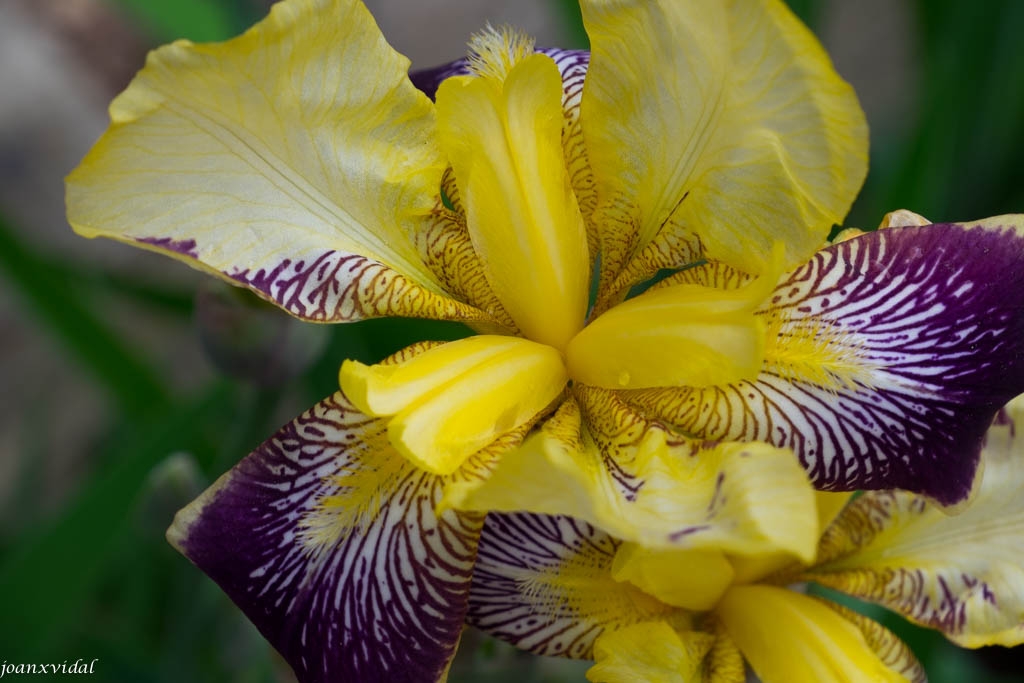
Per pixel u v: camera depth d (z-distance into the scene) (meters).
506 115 0.29
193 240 0.28
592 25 0.29
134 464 0.41
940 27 0.52
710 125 0.29
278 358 0.35
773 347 0.29
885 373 0.29
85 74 0.76
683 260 0.30
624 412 0.29
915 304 0.29
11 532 0.49
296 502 0.29
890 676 0.30
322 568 0.29
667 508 0.28
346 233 0.30
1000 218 0.29
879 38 0.69
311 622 0.29
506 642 0.31
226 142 0.28
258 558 0.29
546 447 0.27
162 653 0.42
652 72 0.29
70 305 0.46
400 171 0.30
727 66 0.28
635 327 0.29
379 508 0.29
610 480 0.29
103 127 0.74
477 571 0.31
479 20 0.73
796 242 0.29
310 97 0.29
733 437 0.29
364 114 0.29
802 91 0.27
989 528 0.32
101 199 0.28
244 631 0.37
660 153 0.30
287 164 0.29
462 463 0.29
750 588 0.32
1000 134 0.52
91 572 0.41
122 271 0.51
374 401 0.28
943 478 0.28
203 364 0.68
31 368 0.66
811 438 0.29
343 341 0.42
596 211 0.31
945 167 0.44
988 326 0.29
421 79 0.35
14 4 0.77
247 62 0.28
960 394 0.29
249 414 0.37
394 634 0.28
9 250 0.45
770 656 0.31
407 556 0.29
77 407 0.65
